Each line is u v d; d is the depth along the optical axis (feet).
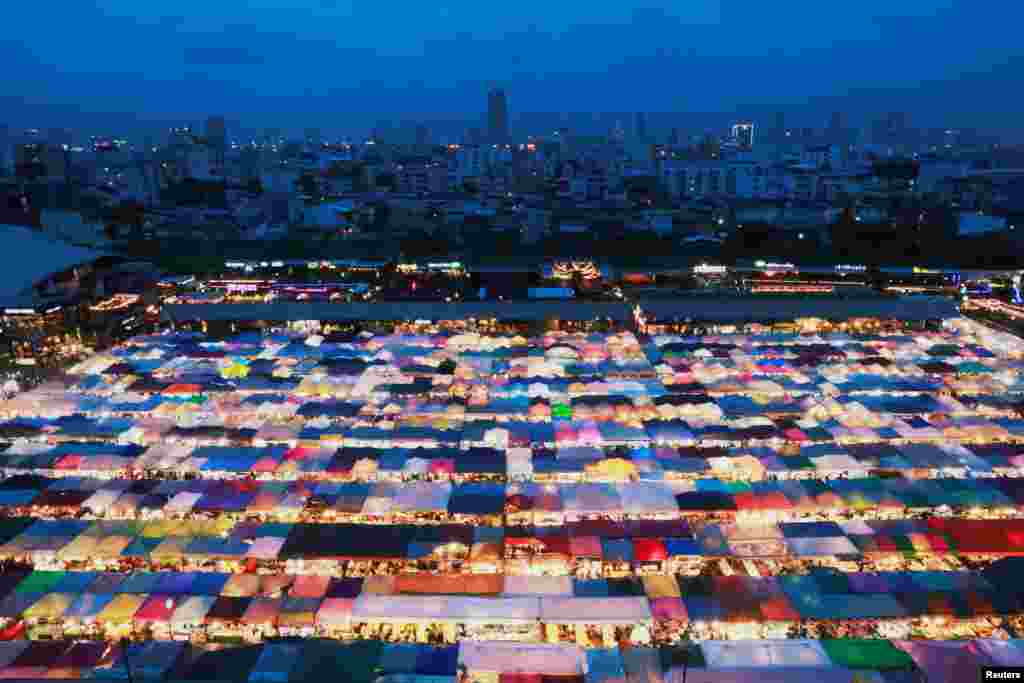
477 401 159.22
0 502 118.21
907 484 123.03
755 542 108.17
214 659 84.69
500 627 93.86
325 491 122.62
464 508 117.60
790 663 84.07
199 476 130.82
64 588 98.27
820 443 139.44
